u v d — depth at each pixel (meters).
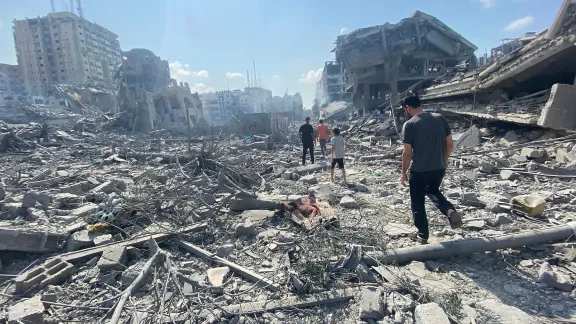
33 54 79.31
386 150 12.51
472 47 27.78
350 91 36.72
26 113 35.31
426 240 3.69
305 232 4.28
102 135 22.58
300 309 2.73
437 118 3.52
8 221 5.25
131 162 12.73
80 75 80.44
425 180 3.55
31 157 13.91
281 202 5.21
